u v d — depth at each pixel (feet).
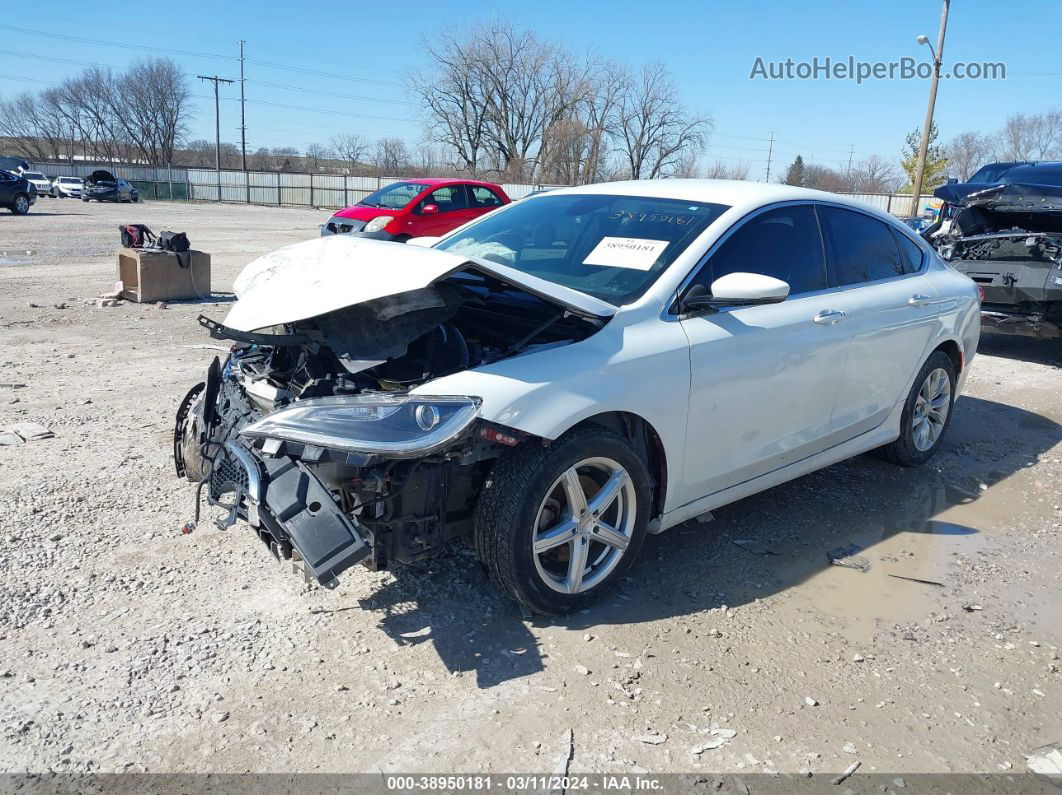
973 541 13.71
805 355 12.81
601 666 9.71
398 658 9.68
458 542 12.00
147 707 8.69
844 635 10.67
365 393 9.48
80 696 8.81
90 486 14.10
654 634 10.44
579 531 10.48
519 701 9.04
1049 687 9.79
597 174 175.63
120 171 181.68
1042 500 15.64
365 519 9.48
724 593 11.56
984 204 27.63
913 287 15.56
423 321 9.95
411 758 8.14
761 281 11.00
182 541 12.30
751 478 12.85
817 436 13.76
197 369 22.53
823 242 13.96
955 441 18.98
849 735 8.77
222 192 176.55
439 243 14.73
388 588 11.16
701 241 11.97
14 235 64.49
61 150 296.92
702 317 11.60
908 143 140.26
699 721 8.86
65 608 10.43
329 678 9.29
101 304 32.53
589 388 10.07
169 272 33.81
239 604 10.69
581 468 10.52
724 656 10.05
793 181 221.05
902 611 11.35
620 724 8.75
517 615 10.69
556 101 184.24
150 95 268.41
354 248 11.06
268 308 10.21
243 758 8.05
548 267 12.57
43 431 16.65
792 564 12.55
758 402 12.26
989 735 8.89
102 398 19.40
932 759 8.48
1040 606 11.68
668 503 11.57
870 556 12.95
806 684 9.59
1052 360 28.58
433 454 9.34
